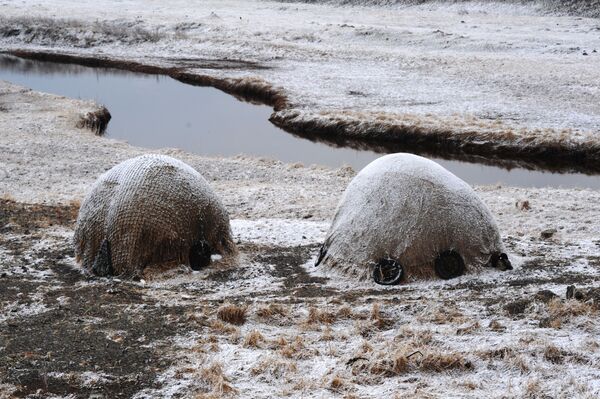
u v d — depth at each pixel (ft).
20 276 54.60
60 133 119.14
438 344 39.14
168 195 54.49
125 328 42.83
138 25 246.68
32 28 237.86
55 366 37.11
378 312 44.52
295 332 42.65
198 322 43.75
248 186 91.40
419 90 155.43
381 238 52.70
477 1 295.48
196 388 34.88
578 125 125.08
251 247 62.28
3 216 72.59
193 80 176.04
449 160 115.55
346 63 187.52
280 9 305.53
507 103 142.00
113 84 174.81
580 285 49.88
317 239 65.10
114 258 54.29
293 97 149.28
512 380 34.73
